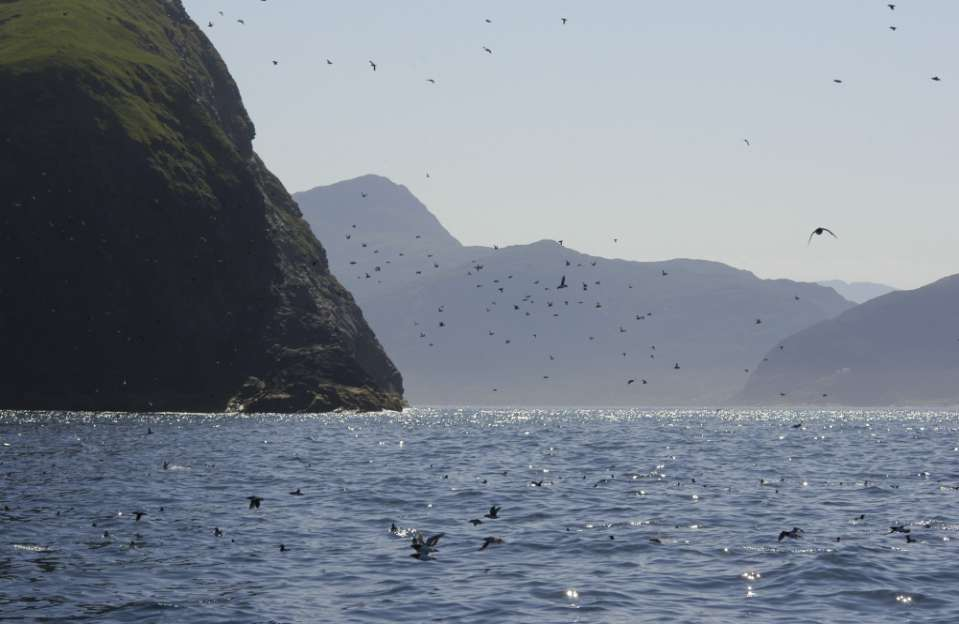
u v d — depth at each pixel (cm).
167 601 3719
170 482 7356
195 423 15038
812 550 4744
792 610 3672
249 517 5694
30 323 17475
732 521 5662
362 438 12888
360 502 6391
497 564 4431
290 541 4956
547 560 4528
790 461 10200
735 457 10700
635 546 4859
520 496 6731
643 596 3859
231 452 10038
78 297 17638
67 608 3597
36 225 17550
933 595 3881
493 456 10338
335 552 4684
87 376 17712
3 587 3875
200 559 4478
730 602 3781
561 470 8725
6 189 17625
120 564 4338
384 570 4294
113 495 6531
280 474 8056
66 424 13975
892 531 5188
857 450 12338
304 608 3647
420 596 3841
